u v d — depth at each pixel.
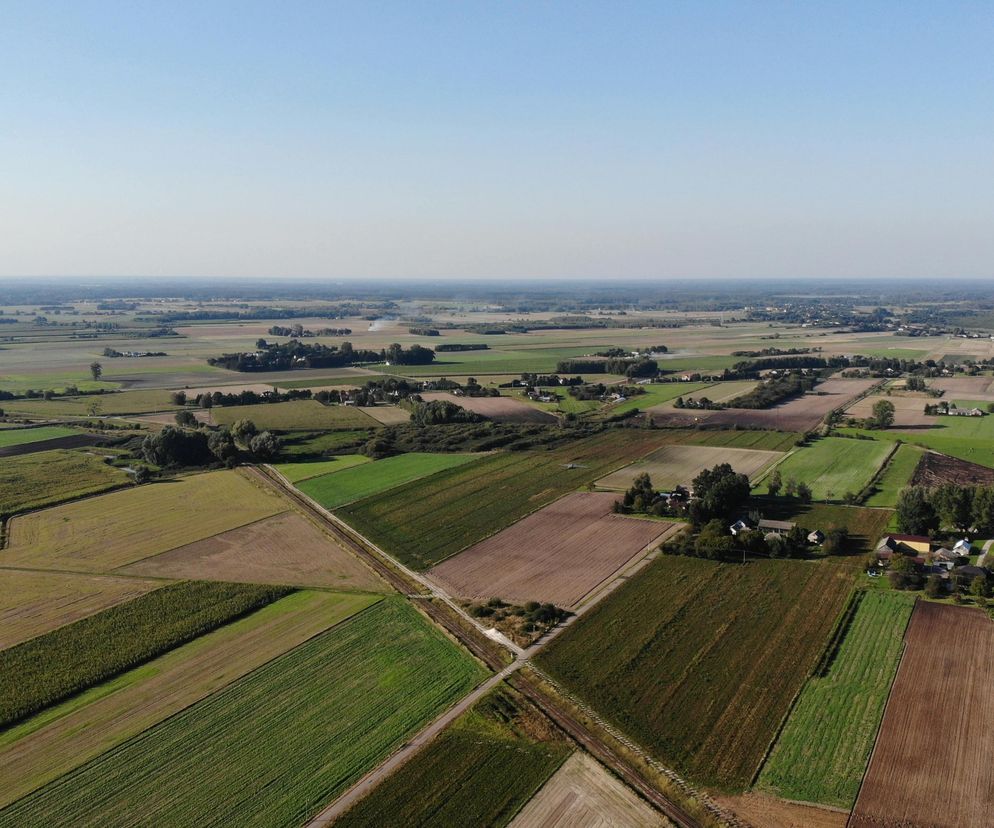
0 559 97.44
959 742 56.12
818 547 97.69
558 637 74.31
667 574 89.81
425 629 76.50
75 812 50.31
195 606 81.88
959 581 82.75
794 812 49.28
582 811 49.84
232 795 51.81
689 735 57.81
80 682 66.25
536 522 111.00
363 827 48.69
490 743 57.00
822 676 65.81
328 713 61.47
